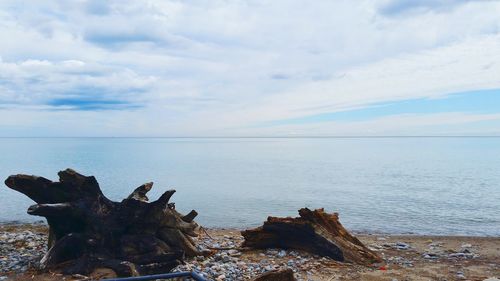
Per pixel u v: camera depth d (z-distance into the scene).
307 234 19.42
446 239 26.94
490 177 70.88
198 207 42.06
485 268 18.36
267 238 20.16
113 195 50.16
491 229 31.14
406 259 20.00
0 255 18.39
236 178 73.69
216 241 22.94
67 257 16.45
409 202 44.19
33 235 23.17
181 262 16.66
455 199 45.94
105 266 15.65
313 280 15.80
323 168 99.06
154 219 16.94
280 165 112.31
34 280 14.85
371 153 195.88
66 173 16.97
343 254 18.66
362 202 44.72
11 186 16.98
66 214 16.56
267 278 11.24
